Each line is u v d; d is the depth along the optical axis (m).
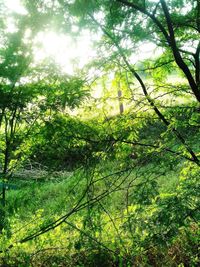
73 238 5.46
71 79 4.25
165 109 4.89
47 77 3.99
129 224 4.33
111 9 4.31
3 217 4.25
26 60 3.40
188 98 5.25
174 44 4.45
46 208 8.14
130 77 5.64
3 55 3.29
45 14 3.53
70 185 4.66
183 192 4.48
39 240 5.38
